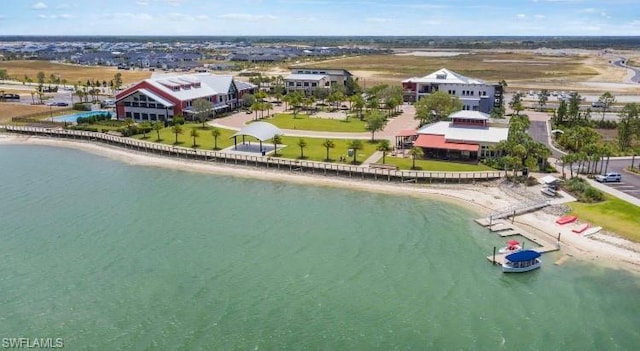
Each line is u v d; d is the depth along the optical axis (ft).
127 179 298.97
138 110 462.19
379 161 319.06
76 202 254.88
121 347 140.26
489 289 171.63
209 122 458.50
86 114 491.72
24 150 374.43
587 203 240.94
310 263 189.26
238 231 219.00
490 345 142.82
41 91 608.19
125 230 218.79
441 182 281.54
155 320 152.76
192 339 143.84
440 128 354.74
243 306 160.45
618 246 200.95
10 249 198.18
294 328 149.48
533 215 233.35
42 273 179.52
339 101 560.20
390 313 157.48
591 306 162.09
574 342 144.56
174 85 472.03
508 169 290.97
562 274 181.98
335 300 164.35
